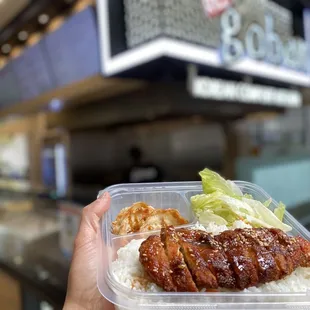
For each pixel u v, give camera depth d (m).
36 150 6.29
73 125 4.90
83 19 2.80
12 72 4.18
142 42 2.49
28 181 6.59
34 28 3.29
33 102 4.33
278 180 2.54
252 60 3.20
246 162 2.59
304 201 2.67
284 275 0.62
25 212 3.60
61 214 2.86
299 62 3.84
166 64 2.65
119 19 2.59
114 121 4.14
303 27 3.82
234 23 2.91
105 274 0.66
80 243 0.84
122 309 0.60
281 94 4.02
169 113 3.62
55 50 3.30
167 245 0.64
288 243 0.67
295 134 5.23
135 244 0.75
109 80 3.12
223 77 3.33
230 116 4.82
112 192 0.99
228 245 0.65
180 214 0.98
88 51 2.96
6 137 7.08
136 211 0.93
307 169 2.79
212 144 5.52
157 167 5.94
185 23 2.48
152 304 0.58
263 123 5.57
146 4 2.38
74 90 3.53
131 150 6.10
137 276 0.65
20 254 2.52
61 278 2.08
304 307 0.58
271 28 3.38
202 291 0.60
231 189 0.94
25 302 2.33
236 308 0.58
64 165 5.74
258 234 0.67
